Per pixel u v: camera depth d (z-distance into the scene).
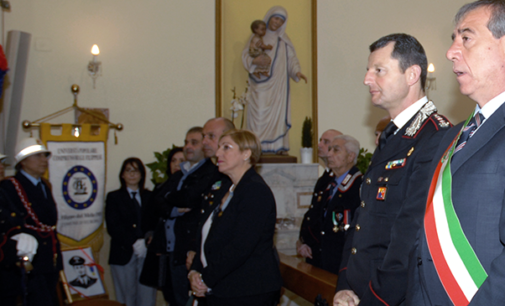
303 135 5.98
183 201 3.01
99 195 4.73
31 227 3.20
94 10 5.31
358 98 6.43
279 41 5.96
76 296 4.20
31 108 4.95
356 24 6.48
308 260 3.40
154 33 5.57
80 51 5.21
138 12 5.52
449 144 1.32
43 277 3.24
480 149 1.15
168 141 5.54
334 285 2.15
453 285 1.12
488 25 1.17
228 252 2.11
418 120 1.56
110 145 5.29
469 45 1.20
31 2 5.03
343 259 1.80
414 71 1.59
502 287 0.97
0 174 3.06
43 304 3.18
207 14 5.83
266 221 2.18
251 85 5.89
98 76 5.28
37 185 3.37
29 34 4.71
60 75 5.11
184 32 5.71
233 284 2.11
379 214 1.55
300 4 6.38
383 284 1.40
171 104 5.59
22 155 3.28
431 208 1.22
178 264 3.07
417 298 1.26
